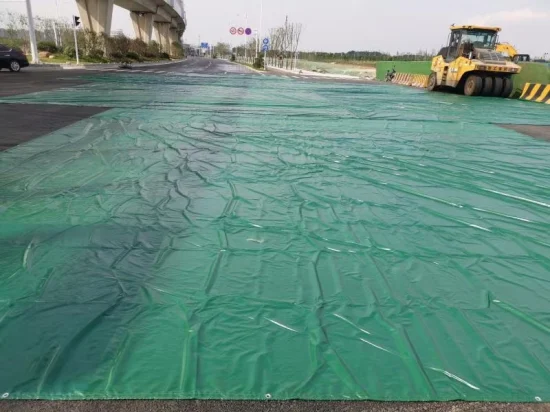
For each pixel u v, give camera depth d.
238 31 59.41
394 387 2.23
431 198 5.05
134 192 4.81
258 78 24.64
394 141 8.20
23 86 14.85
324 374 2.29
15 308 2.70
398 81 27.33
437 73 19.80
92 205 4.38
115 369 2.26
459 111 12.95
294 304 2.88
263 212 4.42
